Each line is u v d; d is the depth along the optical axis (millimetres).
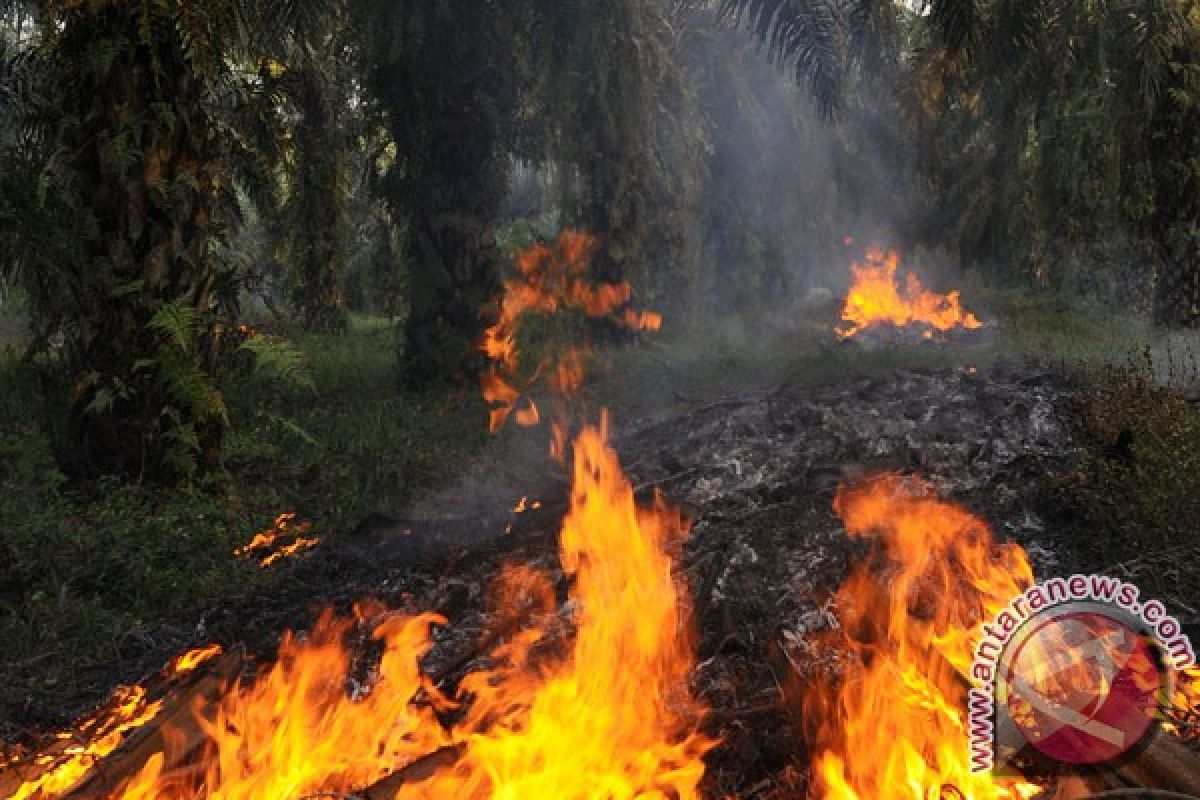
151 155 5871
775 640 3576
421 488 6449
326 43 10180
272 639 4027
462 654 3670
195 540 5203
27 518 5152
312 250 13438
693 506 5121
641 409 8602
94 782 2883
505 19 9172
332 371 10289
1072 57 10609
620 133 10305
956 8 7695
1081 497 4988
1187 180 11492
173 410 5938
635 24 9695
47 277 5938
